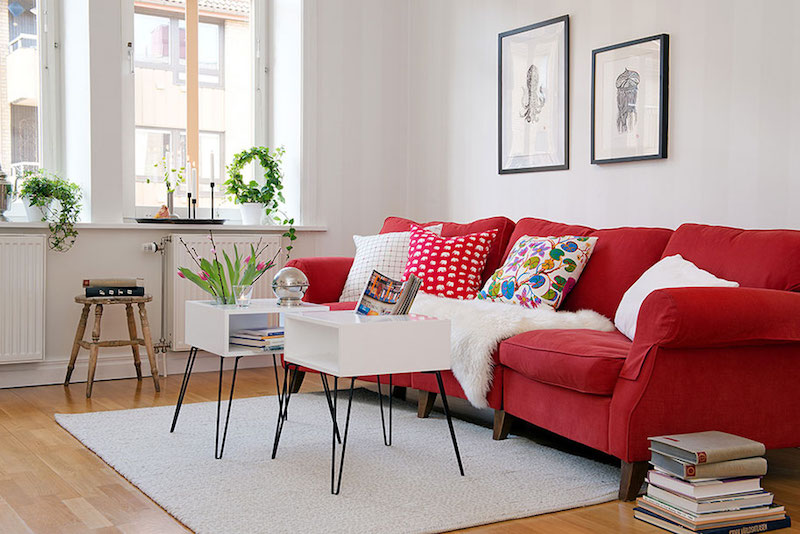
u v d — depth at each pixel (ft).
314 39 17.84
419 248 13.89
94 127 15.46
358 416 12.53
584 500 8.63
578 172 14.70
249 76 18.66
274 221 18.26
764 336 8.73
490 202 16.78
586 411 9.19
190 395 14.15
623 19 13.79
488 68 16.76
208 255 16.26
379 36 18.74
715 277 9.89
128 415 12.41
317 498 8.54
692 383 8.72
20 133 16.07
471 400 10.98
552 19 15.10
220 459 10.00
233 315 11.23
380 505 8.33
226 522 7.80
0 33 15.80
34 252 14.70
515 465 9.89
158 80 17.40
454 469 9.67
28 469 9.66
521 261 12.50
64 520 7.95
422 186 18.70
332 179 18.22
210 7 18.06
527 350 9.99
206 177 18.12
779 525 7.98
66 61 16.28
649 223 13.42
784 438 9.25
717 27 12.32
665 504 7.91
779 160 11.54
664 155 13.04
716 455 7.71
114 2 15.56
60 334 15.30
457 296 13.29
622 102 13.75
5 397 13.91
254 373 16.57
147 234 16.07
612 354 8.97
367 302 9.77
